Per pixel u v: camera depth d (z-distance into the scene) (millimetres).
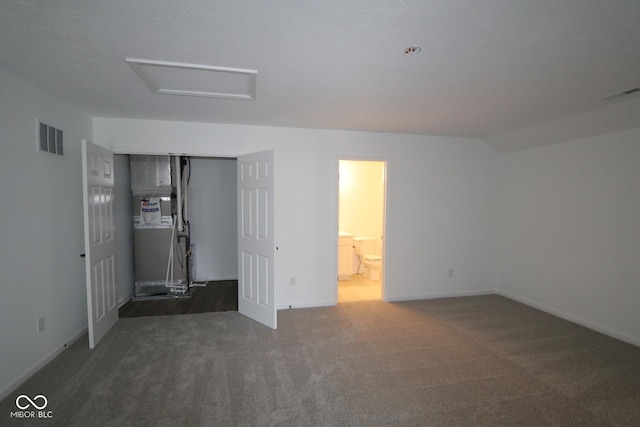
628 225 3125
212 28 1606
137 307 4023
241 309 3791
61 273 2791
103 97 2723
